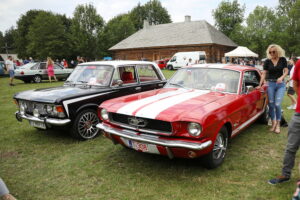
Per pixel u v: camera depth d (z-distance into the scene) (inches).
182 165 152.6
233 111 149.3
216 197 117.8
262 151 172.9
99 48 1872.5
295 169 144.6
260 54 1836.9
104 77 217.8
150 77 255.9
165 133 128.6
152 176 139.5
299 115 116.2
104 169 149.0
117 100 160.7
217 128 133.7
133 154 170.9
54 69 631.2
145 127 136.8
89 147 184.5
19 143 194.5
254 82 209.3
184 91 174.7
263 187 126.1
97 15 1847.9
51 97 183.8
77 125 191.6
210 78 183.5
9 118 272.8
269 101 208.7
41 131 225.5
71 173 144.7
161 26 1648.6
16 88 508.7
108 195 121.6
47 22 1806.1
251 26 1795.0
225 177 137.2
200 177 136.9
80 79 227.5
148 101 150.7
